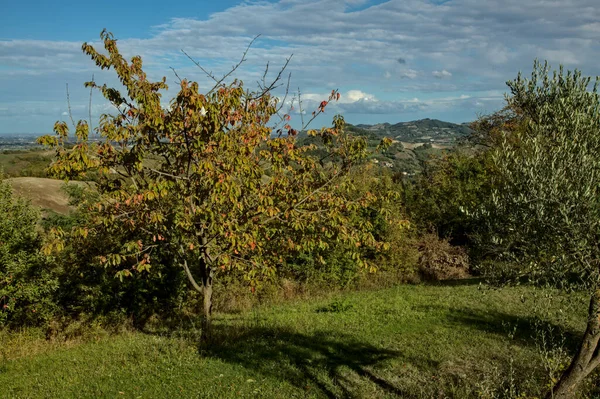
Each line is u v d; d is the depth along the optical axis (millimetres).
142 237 10117
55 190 26922
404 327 11617
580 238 4328
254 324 12375
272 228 9102
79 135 7730
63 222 14414
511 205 4762
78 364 9328
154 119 7828
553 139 4801
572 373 5191
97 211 8797
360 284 20031
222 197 7570
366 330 11406
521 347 9617
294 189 9164
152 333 12445
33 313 12133
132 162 7879
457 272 22047
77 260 12648
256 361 9000
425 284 20422
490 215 5027
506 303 13578
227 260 8375
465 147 32344
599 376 7625
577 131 4582
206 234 9078
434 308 13609
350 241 8750
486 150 29422
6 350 10883
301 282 18797
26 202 12539
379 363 9055
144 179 8594
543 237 4551
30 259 11625
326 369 8664
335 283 19422
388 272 21328
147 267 8266
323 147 9539
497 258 5105
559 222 4402
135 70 8719
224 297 15789
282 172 9102
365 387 7895
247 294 16328
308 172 9344
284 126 9133
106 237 11938
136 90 8508
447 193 26141
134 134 8195
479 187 24844
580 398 6848
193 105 7613
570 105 4691
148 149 8430
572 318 11062
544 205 4484
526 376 7828
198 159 8320
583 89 4750
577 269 4551
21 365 9688
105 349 10492
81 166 7387
